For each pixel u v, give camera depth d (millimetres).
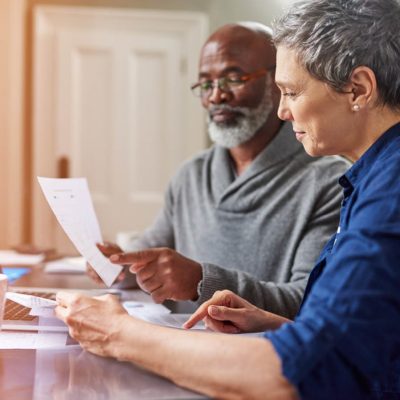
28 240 3975
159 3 3982
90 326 931
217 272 1400
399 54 946
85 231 1387
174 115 4027
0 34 3787
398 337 790
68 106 3979
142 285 1385
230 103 1747
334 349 766
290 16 985
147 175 4039
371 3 952
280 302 1425
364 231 816
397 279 788
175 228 1901
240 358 787
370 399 814
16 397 791
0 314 1062
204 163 1881
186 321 1258
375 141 972
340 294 782
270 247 1654
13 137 3838
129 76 4004
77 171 3998
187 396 801
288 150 1709
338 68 943
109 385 841
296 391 763
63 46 3957
